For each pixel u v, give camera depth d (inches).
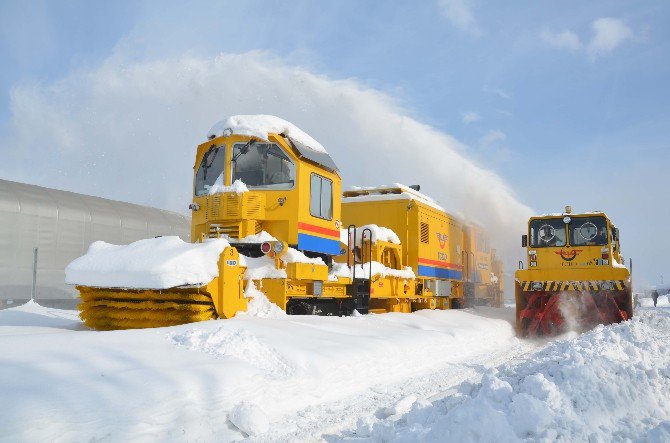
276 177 365.1
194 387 169.5
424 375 271.3
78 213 675.4
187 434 156.3
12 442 123.8
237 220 352.2
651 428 149.9
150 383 163.3
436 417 167.8
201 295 294.8
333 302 400.8
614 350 264.1
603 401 172.2
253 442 159.3
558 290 522.6
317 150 397.4
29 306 458.6
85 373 162.4
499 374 223.8
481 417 144.0
